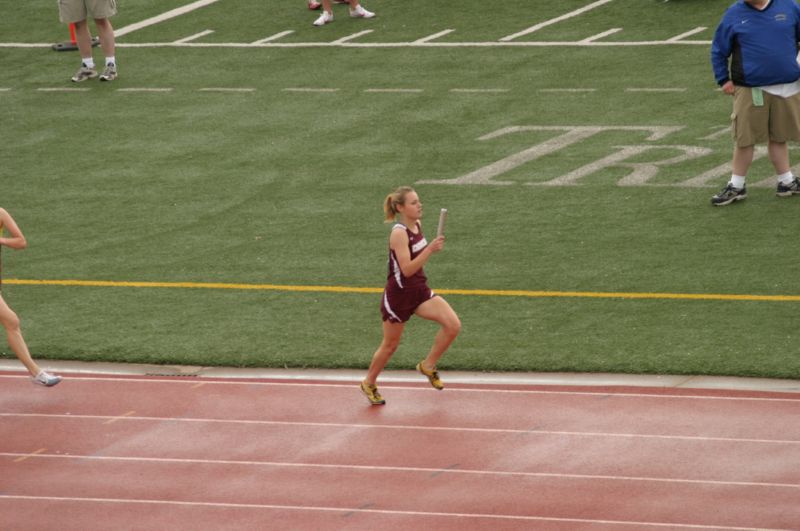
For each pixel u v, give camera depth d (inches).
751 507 1239.5
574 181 2315.5
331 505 1284.4
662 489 1284.4
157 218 2283.5
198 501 1311.5
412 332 1760.6
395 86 2940.5
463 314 1802.4
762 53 2058.3
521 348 1675.7
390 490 1310.3
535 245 2044.8
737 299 1787.6
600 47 3085.6
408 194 1440.7
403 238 1444.4
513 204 2228.1
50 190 2460.6
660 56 2984.7
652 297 1815.9
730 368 1577.3
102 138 2743.6
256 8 3627.0
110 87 3083.2
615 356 1631.4
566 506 1256.8
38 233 2245.3
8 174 2564.0
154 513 1291.8
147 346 1752.0
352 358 1676.9
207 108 2886.3
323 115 2785.4
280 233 2171.5
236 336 1769.2
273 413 1525.6
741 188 2143.2
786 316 1720.0
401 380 1608.0
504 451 1389.0
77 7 3078.2
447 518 1242.0
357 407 1531.7
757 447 1369.3
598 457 1363.2
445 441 1422.2
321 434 1457.9
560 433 1428.4
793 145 2417.6
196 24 3535.9
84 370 1692.9
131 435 1482.5
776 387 1524.4
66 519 1289.4
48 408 1572.3
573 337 1700.3
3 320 1563.7
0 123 2883.9
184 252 2114.9
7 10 3757.4
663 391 1529.3
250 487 1334.9
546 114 2684.5
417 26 3368.6
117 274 2036.2
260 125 2751.0
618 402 1504.7
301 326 1793.8
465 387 1572.3
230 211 2294.5
